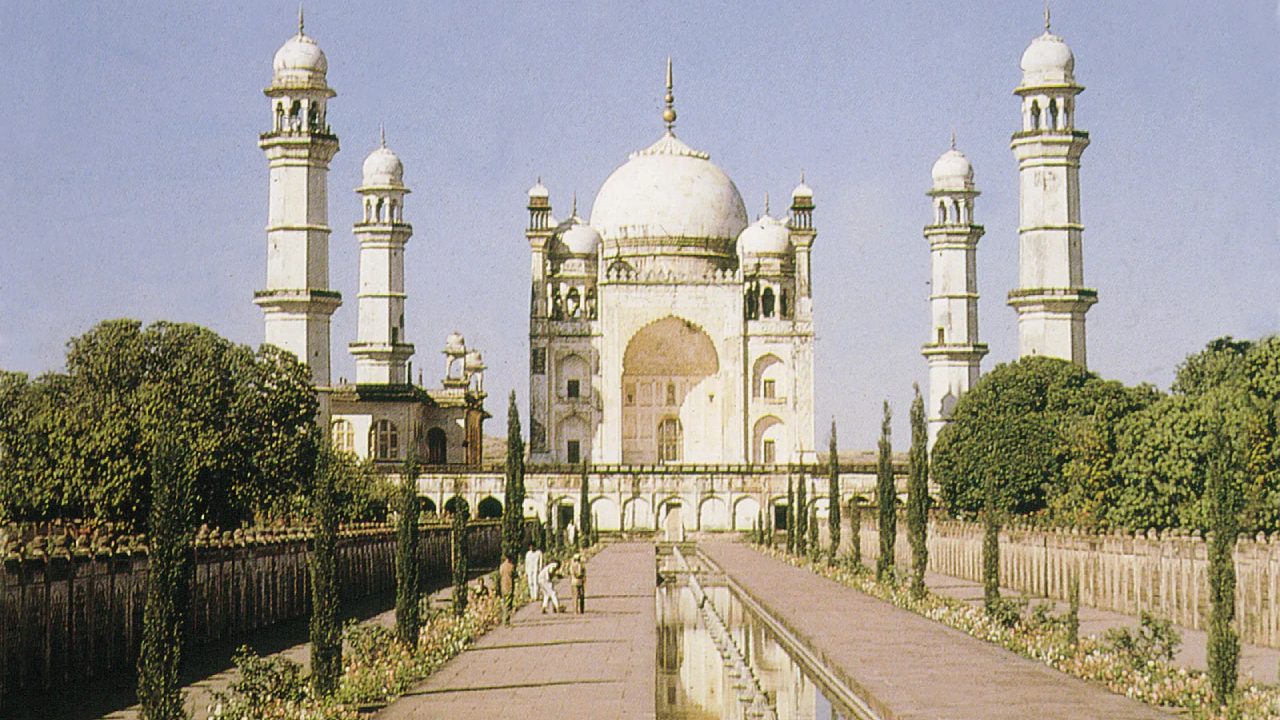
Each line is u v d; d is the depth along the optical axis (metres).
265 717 44.66
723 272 197.62
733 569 121.44
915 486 85.31
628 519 174.62
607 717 46.47
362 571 99.62
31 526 73.31
